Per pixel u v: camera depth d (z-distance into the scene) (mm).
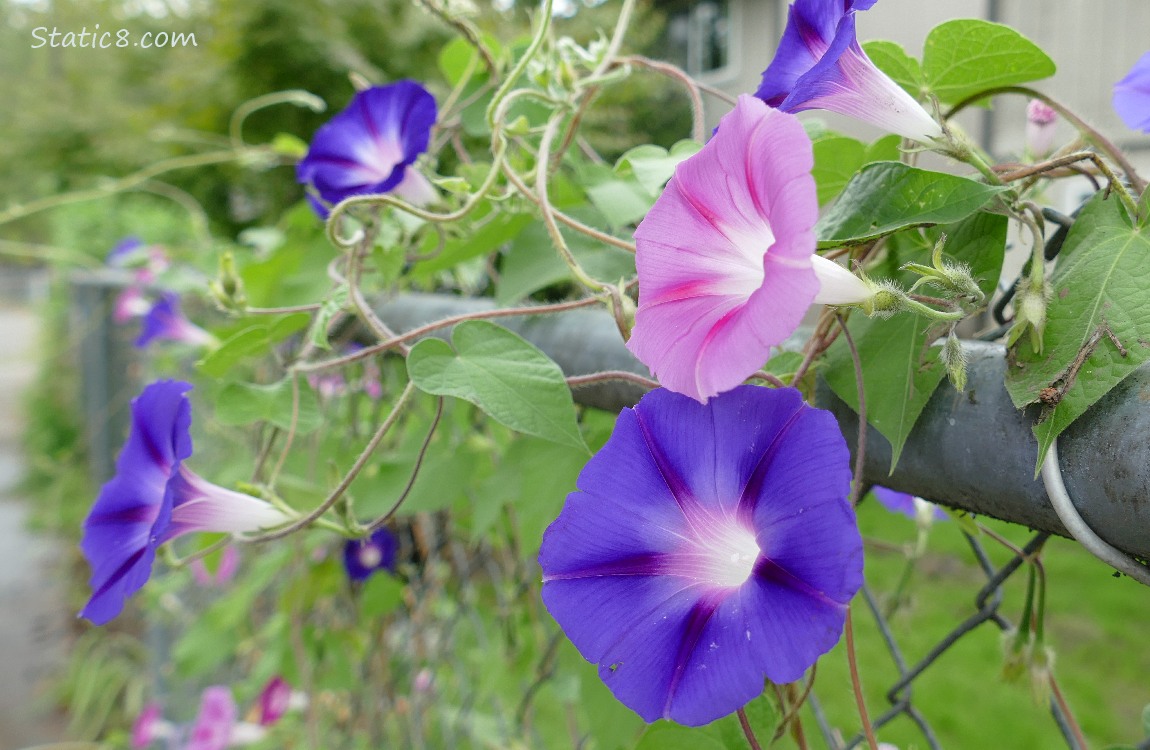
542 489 339
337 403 597
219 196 2076
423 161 401
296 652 564
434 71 1855
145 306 1096
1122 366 164
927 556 1411
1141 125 238
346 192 360
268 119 1910
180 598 996
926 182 202
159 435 286
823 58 196
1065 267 189
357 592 569
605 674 185
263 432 356
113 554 287
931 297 196
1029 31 1519
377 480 419
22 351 5086
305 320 377
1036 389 173
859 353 218
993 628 1199
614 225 322
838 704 1051
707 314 188
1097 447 163
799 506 167
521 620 517
